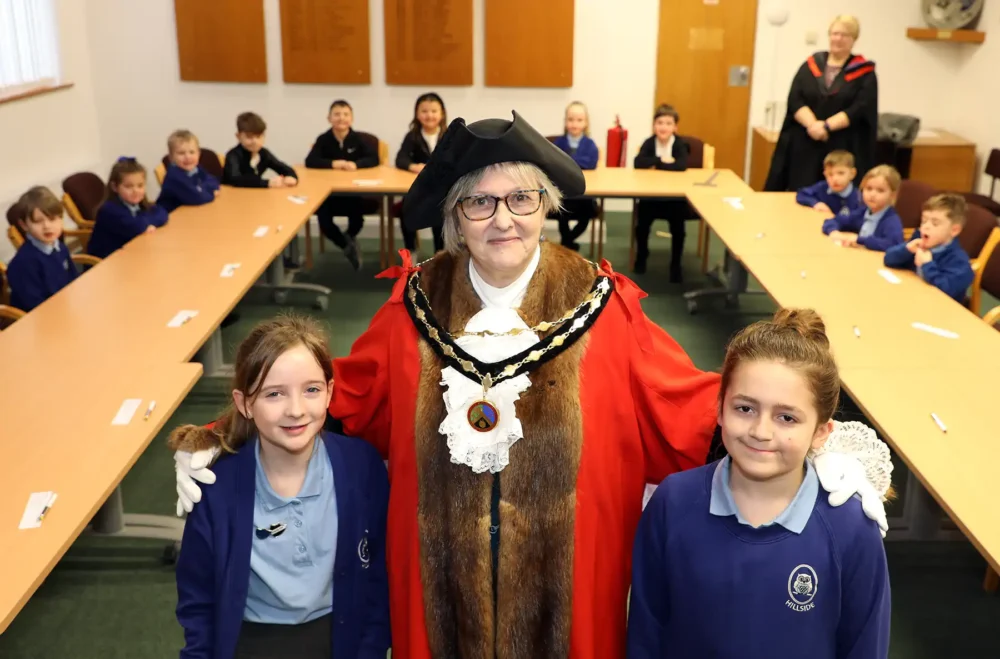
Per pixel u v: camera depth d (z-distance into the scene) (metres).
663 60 7.39
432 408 1.69
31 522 2.17
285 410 1.63
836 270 4.21
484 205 1.62
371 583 1.81
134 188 4.86
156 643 2.83
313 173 6.28
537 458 1.65
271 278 5.78
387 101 7.42
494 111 7.48
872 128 5.95
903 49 7.41
